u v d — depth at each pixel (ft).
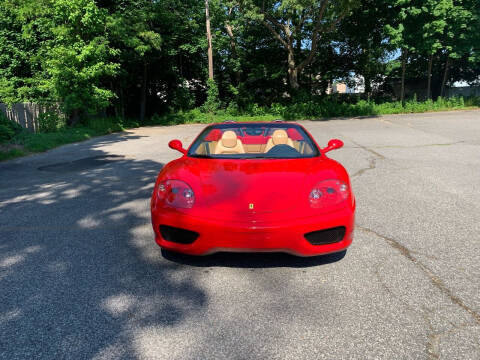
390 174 22.80
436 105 93.61
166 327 7.47
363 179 21.65
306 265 10.33
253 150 13.16
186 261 10.75
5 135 41.47
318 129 56.75
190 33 105.29
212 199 9.52
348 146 36.01
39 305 8.37
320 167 10.98
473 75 121.29
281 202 9.33
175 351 6.70
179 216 9.45
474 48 87.76
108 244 12.23
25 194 19.81
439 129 48.78
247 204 9.27
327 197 9.57
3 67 74.33
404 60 100.99
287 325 7.47
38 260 10.96
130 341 7.01
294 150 12.69
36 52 73.10
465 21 83.87
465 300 8.32
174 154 35.55
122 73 85.46
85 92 62.44
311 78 131.64
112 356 6.58
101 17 61.98
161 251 11.56
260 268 10.19
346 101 122.11
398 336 7.03
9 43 73.77
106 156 35.12
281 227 8.91
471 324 7.39
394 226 13.47
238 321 7.64
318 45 121.19
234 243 9.05
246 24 107.14
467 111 84.74
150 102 115.85
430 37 82.12
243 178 10.24
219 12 104.37
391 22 90.99
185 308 8.18
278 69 117.39
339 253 11.12
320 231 9.36
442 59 113.19
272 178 10.16
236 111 104.68
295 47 122.01
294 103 102.22
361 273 9.77
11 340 7.07
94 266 10.48
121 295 8.79
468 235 12.42
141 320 7.73
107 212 16.12
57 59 60.64
